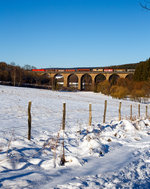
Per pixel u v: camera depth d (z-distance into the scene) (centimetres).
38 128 1126
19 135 910
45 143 788
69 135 962
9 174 463
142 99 5938
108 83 7731
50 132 1040
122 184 426
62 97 4409
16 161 548
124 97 6259
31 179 437
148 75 8069
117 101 5097
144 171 527
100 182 432
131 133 1123
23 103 2431
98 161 611
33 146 742
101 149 718
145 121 1539
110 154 701
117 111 2714
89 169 530
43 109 2069
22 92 4322
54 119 1505
